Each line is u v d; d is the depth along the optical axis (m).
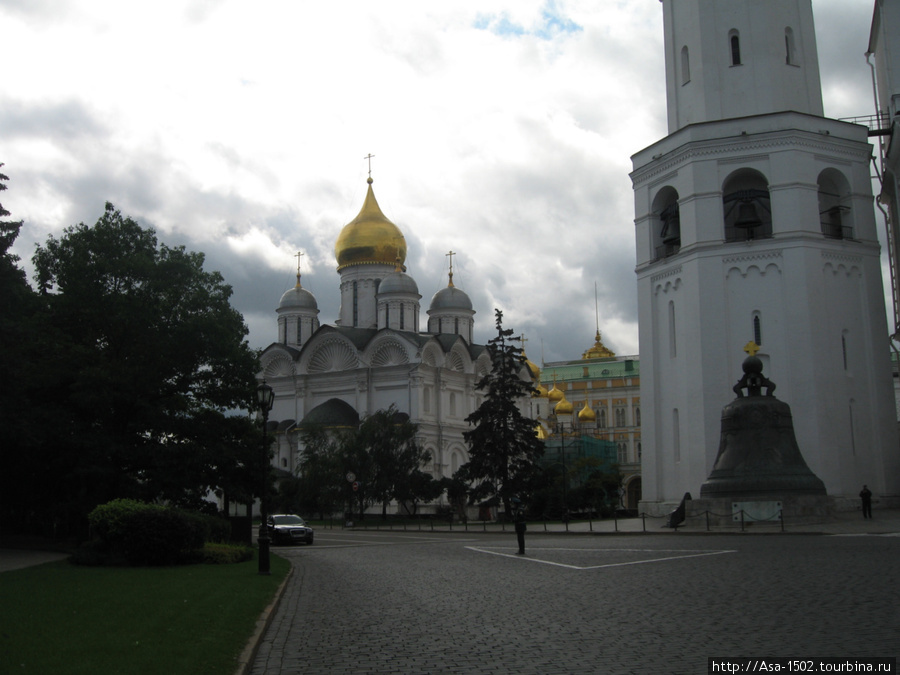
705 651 10.24
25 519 43.75
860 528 31.64
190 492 38.53
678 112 51.81
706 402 45.94
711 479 37.59
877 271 47.38
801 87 49.34
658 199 51.50
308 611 15.48
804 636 10.89
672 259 48.84
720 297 46.56
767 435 36.66
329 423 78.81
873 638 10.62
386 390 81.12
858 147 47.94
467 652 10.80
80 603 14.87
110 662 9.53
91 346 36.38
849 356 46.16
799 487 35.34
